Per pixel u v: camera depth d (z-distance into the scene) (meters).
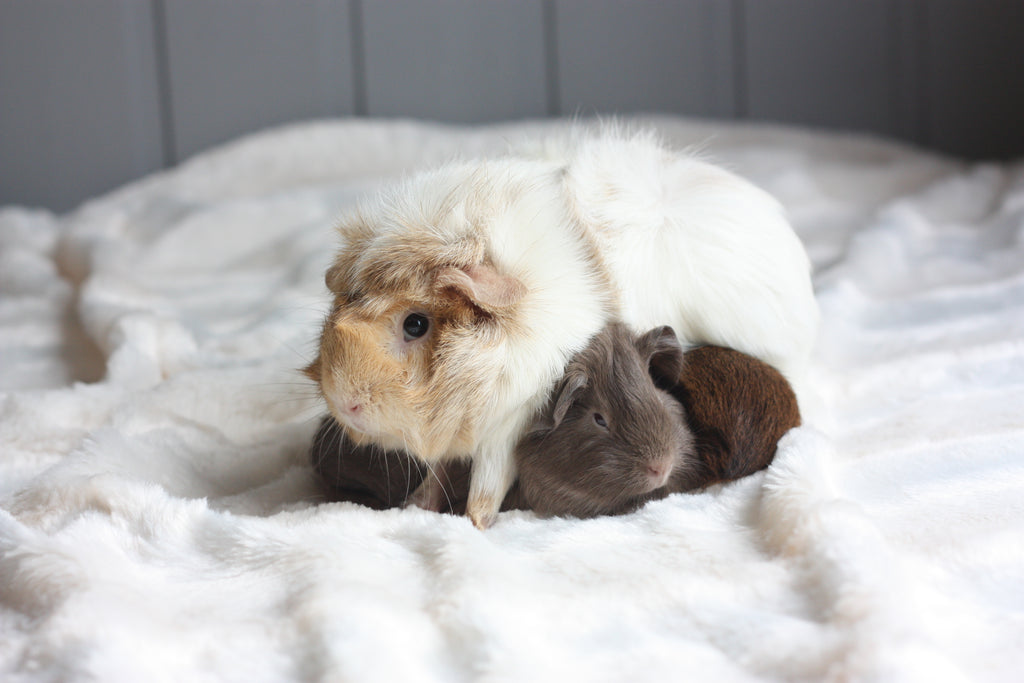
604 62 1.59
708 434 0.67
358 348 0.63
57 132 1.38
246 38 1.44
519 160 0.73
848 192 1.36
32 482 0.66
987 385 0.77
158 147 1.44
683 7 1.59
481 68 1.55
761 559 0.60
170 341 0.84
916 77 1.67
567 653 0.56
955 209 1.25
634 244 0.70
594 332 0.66
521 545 0.62
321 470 0.69
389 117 1.53
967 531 0.61
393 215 0.66
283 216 1.17
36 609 0.58
